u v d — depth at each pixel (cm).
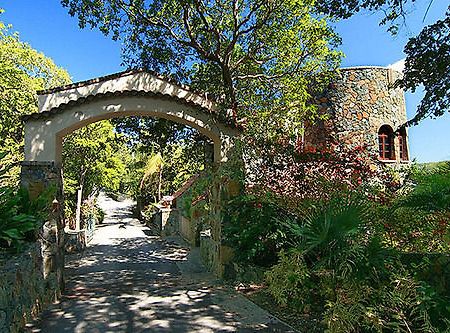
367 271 404
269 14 959
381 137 1396
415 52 749
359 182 678
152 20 1031
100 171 1931
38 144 689
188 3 935
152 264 978
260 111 1070
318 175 674
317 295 519
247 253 703
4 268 432
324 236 446
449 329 321
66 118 704
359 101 1380
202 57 1050
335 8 734
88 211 1794
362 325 384
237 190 746
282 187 681
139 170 2789
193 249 1282
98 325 493
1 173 602
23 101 1198
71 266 962
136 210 3212
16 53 1305
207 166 938
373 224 509
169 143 1244
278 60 1120
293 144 785
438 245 557
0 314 385
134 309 561
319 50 1093
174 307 570
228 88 991
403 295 359
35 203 561
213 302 595
